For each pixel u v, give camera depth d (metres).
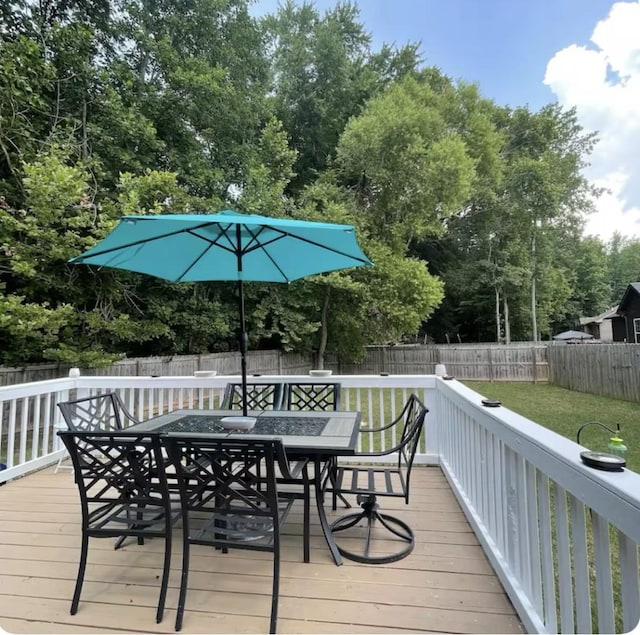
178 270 3.14
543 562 1.42
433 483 3.24
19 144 6.06
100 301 7.20
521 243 17.98
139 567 2.08
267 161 11.49
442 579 1.94
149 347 9.51
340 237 2.46
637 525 0.83
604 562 1.01
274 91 14.22
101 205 6.58
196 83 9.02
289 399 3.46
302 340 12.14
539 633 1.42
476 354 13.42
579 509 1.15
